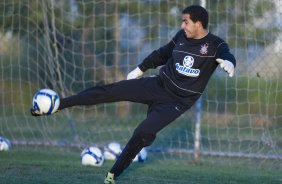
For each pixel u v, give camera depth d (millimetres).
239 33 32188
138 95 18375
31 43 38875
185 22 18141
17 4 37469
